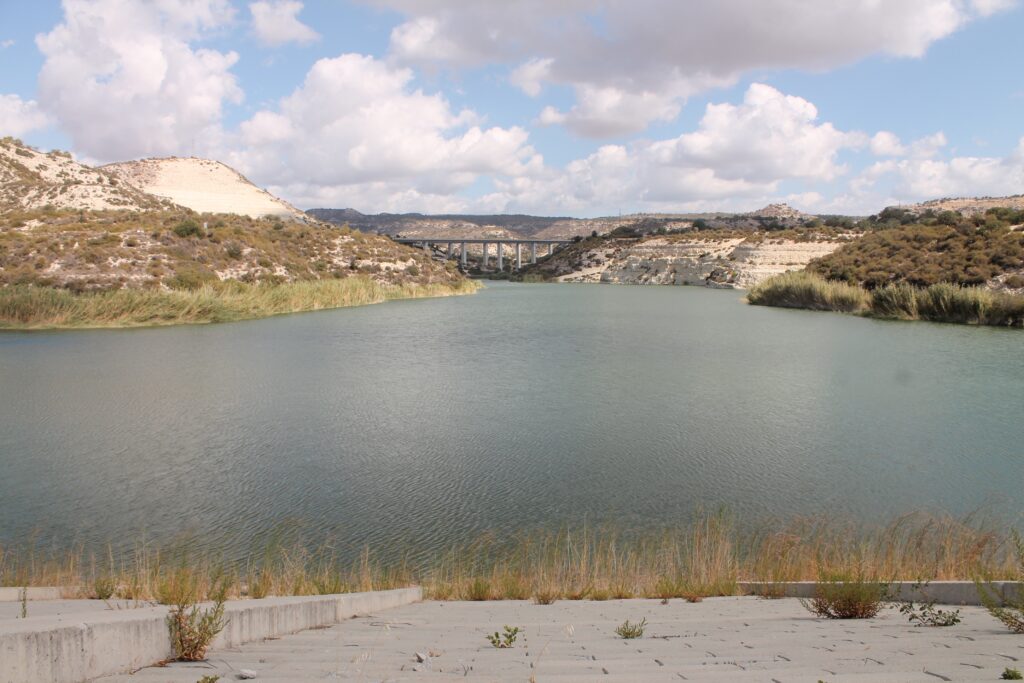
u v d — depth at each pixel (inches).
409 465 788.0
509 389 1249.4
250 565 518.6
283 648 239.9
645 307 3457.2
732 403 1123.3
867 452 835.4
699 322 2613.2
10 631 161.3
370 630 295.0
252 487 716.0
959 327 2340.1
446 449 855.1
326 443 882.1
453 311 3132.4
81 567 505.0
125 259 2891.2
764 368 1487.5
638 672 182.7
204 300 2534.5
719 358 1648.6
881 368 1477.6
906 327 2351.1
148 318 2394.2
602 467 778.2
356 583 448.5
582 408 1086.4
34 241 2878.9
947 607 342.0
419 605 401.7
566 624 303.3
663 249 6628.9
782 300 3457.2
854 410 1065.5
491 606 388.8
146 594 374.6
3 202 5324.8
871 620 307.3
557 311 3179.1
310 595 381.4
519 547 552.7
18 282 2561.5
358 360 1605.6
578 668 191.3
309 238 4178.2
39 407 1093.1
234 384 1294.3
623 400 1147.3
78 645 176.6
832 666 184.1
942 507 650.8
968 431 933.8
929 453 830.5
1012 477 740.0
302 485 721.0
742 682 160.2
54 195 5516.7
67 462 800.9
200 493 697.0
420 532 597.0
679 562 492.7
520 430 948.0
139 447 861.2
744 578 459.8
